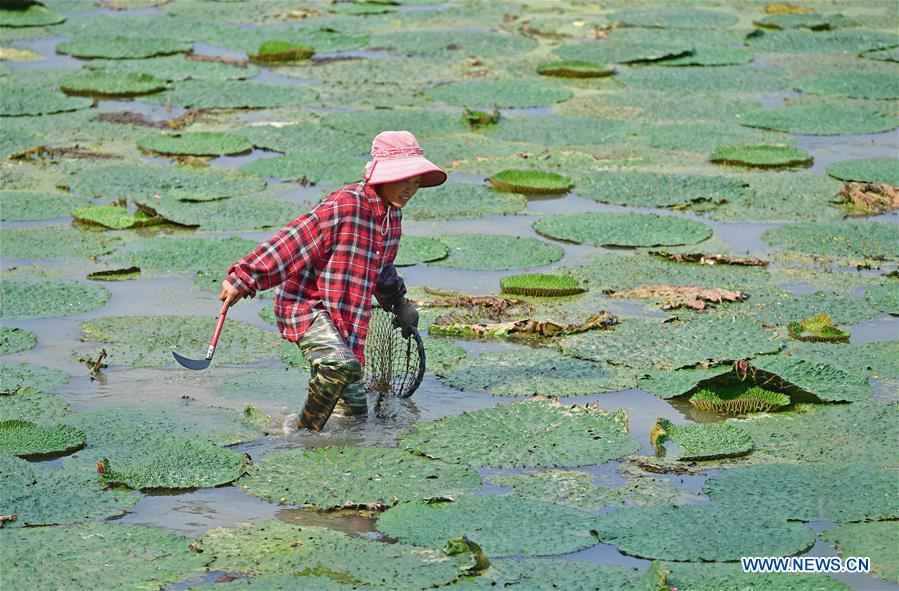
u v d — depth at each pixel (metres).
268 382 8.55
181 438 7.69
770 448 7.65
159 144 14.82
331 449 7.57
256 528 6.62
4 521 6.64
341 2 24.25
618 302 10.21
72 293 10.29
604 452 7.58
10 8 22.56
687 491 7.12
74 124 15.80
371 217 7.62
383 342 8.53
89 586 6.01
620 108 16.83
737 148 14.80
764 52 20.17
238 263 7.48
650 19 22.48
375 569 6.18
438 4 24.20
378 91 17.64
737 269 11.01
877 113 16.53
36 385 8.48
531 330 9.55
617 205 12.98
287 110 16.58
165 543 6.44
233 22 22.34
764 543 6.45
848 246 11.61
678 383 8.55
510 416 8.02
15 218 12.32
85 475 7.21
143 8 23.69
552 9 23.59
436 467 7.36
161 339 9.32
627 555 6.38
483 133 15.63
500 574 6.15
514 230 12.16
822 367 8.72
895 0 24.61
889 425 7.91
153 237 11.83
